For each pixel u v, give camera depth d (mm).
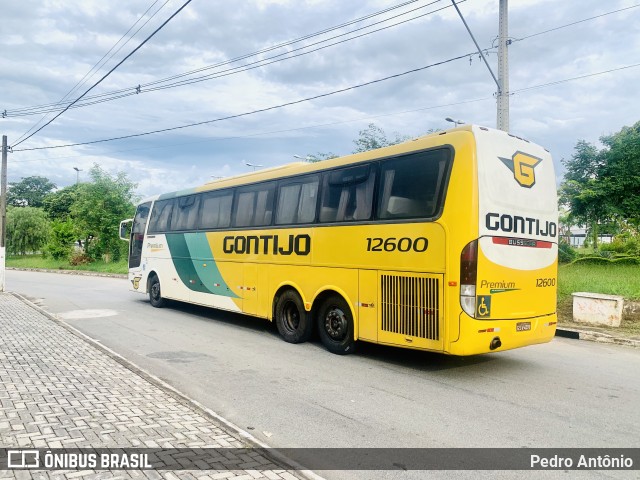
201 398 5914
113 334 10094
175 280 13359
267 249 9859
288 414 5387
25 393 5527
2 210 21344
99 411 4973
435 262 6684
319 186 8773
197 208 12578
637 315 11602
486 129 6840
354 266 7883
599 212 29844
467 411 5527
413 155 7219
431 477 3961
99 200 33531
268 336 10039
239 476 3660
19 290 19531
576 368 7574
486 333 6469
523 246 7023
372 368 7438
